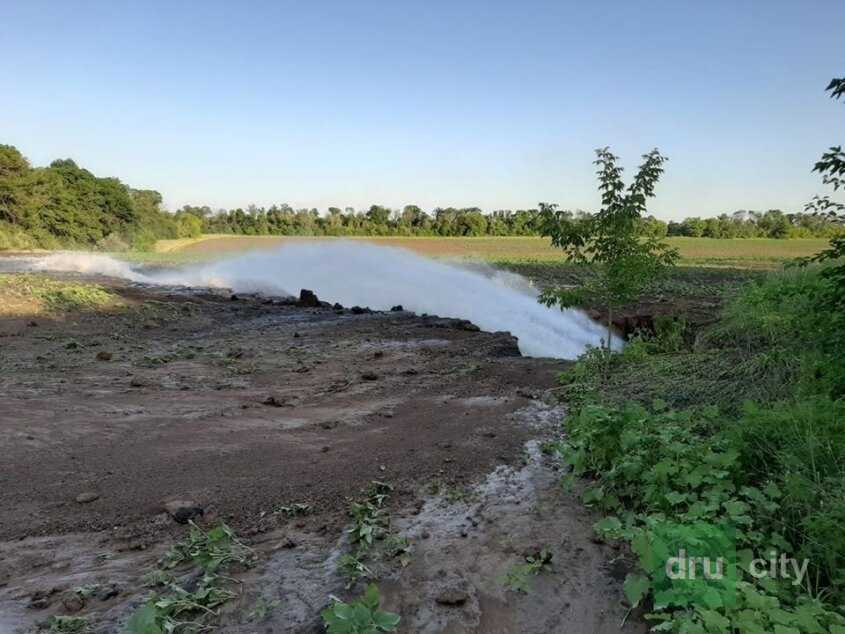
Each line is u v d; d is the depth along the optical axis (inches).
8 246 1779.0
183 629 93.4
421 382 263.6
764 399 178.5
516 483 148.9
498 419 201.5
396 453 171.2
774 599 85.1
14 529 129.2
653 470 127.2
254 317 490.6
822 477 119.3
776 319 257.3
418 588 104.3
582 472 143.8
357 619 88.0
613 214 280.1
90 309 452.4
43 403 219.3
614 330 475.8
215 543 119.0
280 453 173.8
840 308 152.6
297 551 118.1
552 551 115.8
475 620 96.7
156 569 112.6
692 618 88.2
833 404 140.3
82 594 102.4
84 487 149.4
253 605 99.7
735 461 128.0
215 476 156.4
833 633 77.9
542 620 96.9
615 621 96.5
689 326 411.8
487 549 117.1
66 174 2292.1
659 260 286.5
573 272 989.8
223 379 274.8
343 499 142.3
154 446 178.9
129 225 2343.8
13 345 333.4
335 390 254.1
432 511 134.8
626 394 211.3
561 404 217.8
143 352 334.3
